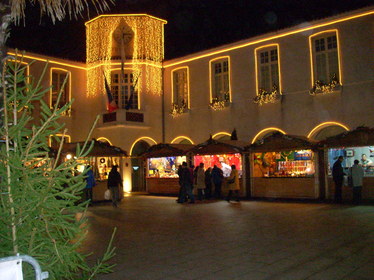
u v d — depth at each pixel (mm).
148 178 21281
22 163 3521
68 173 3740
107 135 22922
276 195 16969
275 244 7457
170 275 5645
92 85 23703
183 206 14805
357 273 5504
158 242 7926
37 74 21484
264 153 17562
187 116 23188
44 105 3781
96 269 4191
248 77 20797
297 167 16672
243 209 13359
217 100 21812
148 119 23453
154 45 24094
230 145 17797
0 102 3965
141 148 24016
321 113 18250
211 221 10625
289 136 16062
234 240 7938
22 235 3494
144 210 13633
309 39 18812
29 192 3502
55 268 3734
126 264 6270
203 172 17312
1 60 4066
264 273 5621
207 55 22484
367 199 14922
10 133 3598
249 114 20656
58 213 3711
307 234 8359
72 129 22984
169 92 24156
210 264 6176
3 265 2477
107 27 23672
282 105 19516
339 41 17812
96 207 14859
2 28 4145
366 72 17016
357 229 8797
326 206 13727
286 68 19500
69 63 23078
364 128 14625
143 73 23562
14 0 4168
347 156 15477
